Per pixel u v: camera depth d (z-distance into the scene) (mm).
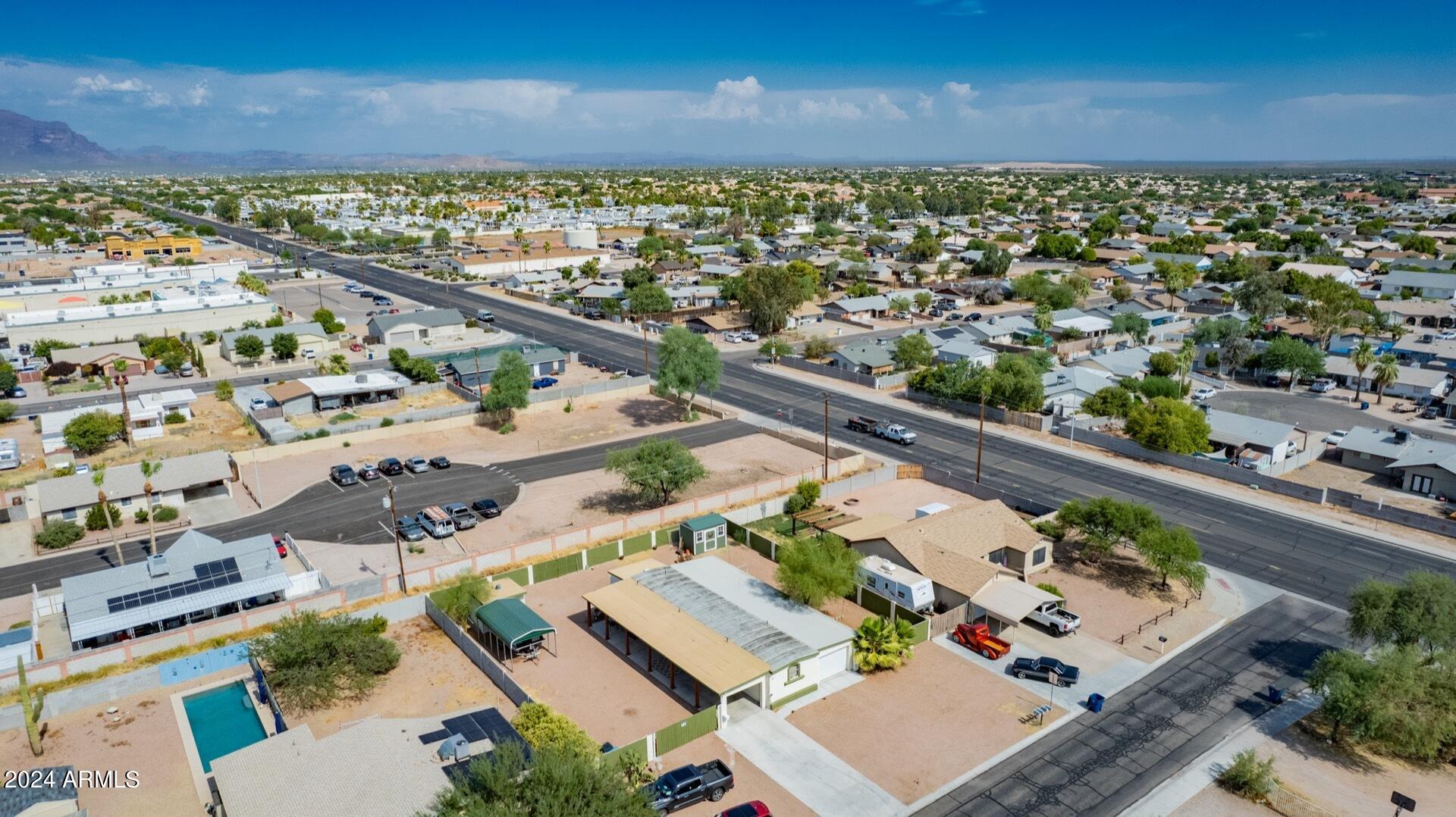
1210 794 40875
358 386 105812
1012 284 177375
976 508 66875
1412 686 42656
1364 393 115562
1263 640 54781
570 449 92438
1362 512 74625
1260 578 63438
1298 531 71562
